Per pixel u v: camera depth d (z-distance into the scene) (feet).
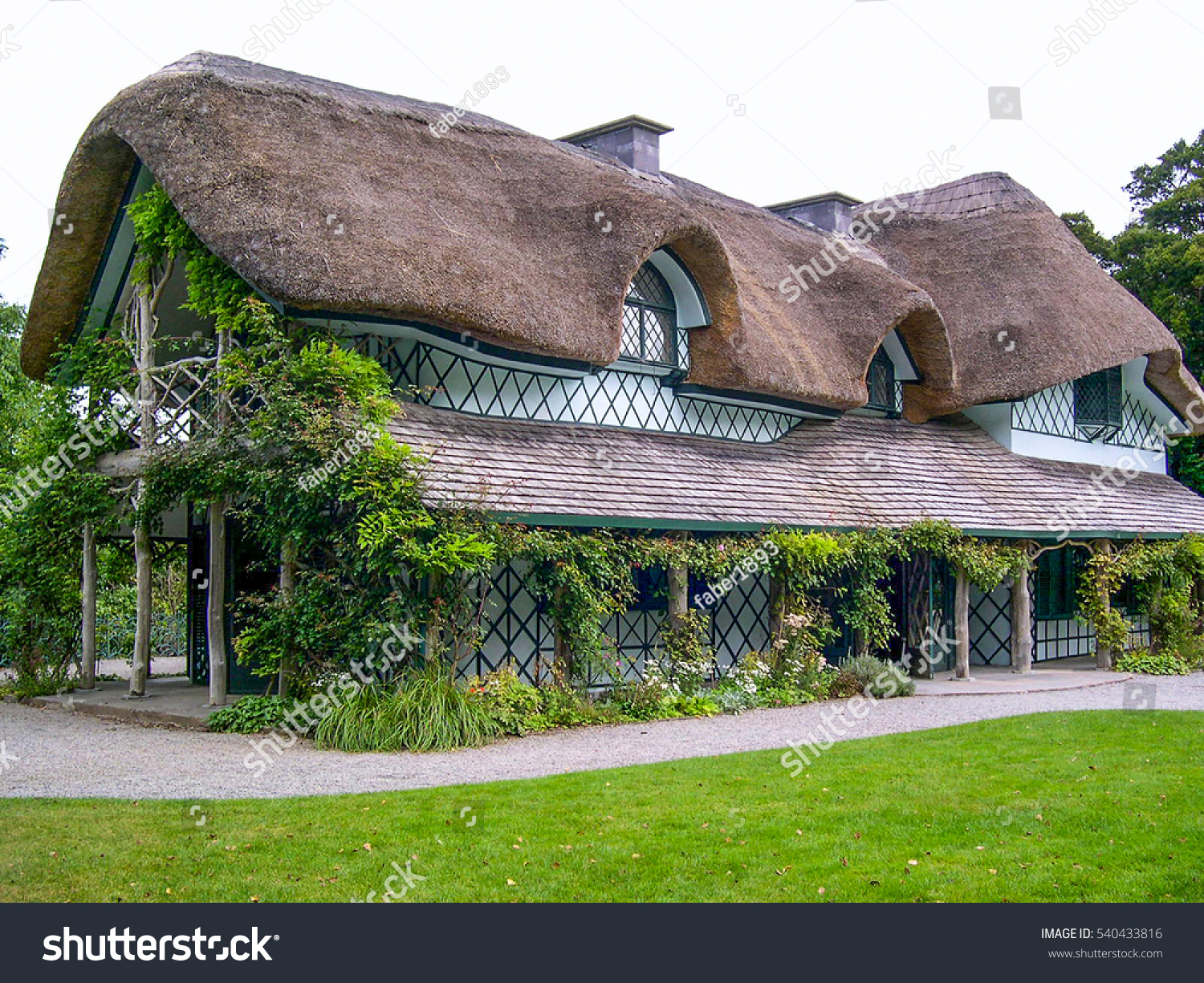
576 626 42.45
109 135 43.37
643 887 21.31
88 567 51.80
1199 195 103.86
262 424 38.52
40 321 51.60
